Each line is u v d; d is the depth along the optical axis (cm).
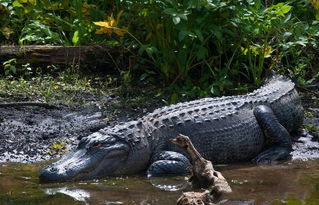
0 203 988
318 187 1095
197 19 1638
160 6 1672
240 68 1828
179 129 1311
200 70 1827
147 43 1792
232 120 1369
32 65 1795
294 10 1945
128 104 1636
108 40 1878
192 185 1129
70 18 1892
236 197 1027
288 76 1830
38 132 1448
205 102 1417
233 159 1365
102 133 1254
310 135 1505
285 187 1098
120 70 1809
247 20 1678
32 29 1919
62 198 1024
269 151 1383
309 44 1870
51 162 1292
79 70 1820
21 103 1553
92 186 1120
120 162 1231
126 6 1773
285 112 1476
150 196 1042
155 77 1811
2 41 1973
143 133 1282
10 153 1338
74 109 1590
